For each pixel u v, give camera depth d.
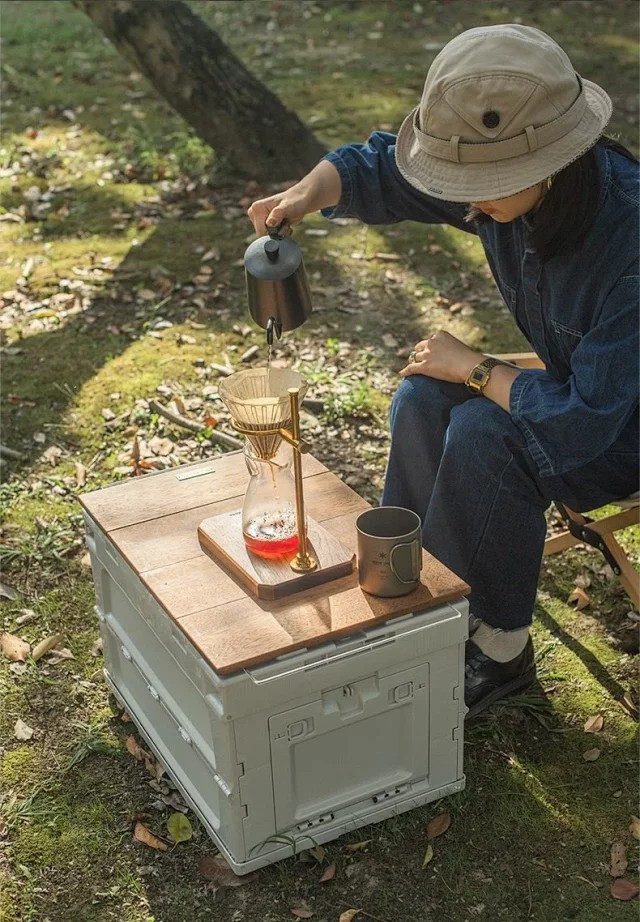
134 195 6.50
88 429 4.34
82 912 2.48
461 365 2.80
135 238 5.96
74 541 3.72
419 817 2.69
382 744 2.55
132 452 4.16
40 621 3.39
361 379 4.64
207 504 2.81
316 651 2.33
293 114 6.75
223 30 10.14
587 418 2.56
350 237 5.93
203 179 6.63
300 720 2.38
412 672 2.48
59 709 3.06
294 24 10.28
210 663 2.25
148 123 7.69
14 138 7.47
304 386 2.39
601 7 10.33
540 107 2.37
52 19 10.73
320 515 2.73
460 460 2.75
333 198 3.07
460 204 3.10
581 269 2.63
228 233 5.98
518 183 2.39
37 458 4.17
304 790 2.49
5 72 8.95
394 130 7.39
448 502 2.80
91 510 2.79
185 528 2.71
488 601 2.89
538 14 10.14
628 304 2.56
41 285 5.47
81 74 8.89
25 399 4.53
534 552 2.84
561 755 2.88
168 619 2.45
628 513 3.11
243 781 2.37
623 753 2.88
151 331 5.04
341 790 2.55
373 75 8.66
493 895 2.50
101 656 3.26
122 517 2.76
